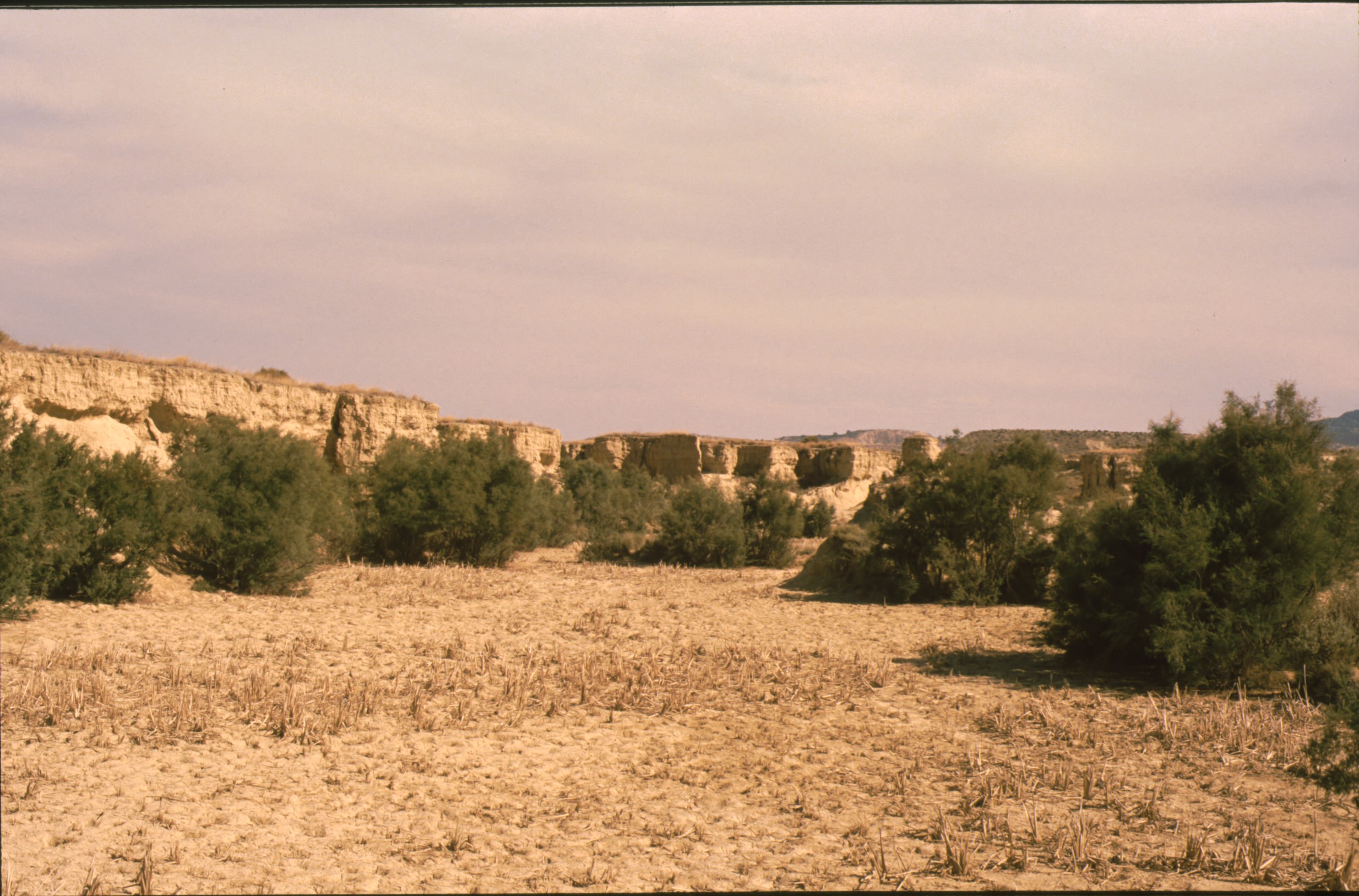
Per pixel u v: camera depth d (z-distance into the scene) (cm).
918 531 2217
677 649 1410
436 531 2892
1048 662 1352
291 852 598
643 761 823
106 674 1091
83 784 711
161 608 1694
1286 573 1116
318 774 760
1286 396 1233
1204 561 1143
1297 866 585
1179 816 685
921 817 683
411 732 893
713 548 3159
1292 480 1134
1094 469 4431
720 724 958
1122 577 1277
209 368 3161
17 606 1456
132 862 574
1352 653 1112
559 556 3562
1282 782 766
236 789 715
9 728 845
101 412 2650
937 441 7806
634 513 4862
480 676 1163
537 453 5591
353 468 3397
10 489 1470
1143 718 970
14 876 546
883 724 970
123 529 1716
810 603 2098
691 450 7694
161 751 802
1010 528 2130
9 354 2414
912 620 1816
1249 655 1133
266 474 2039
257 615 1677
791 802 715
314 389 3488
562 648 1409
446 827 651
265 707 954
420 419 3794
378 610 1823
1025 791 738
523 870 577
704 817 681
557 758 827
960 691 1137
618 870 577
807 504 5200
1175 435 1317
